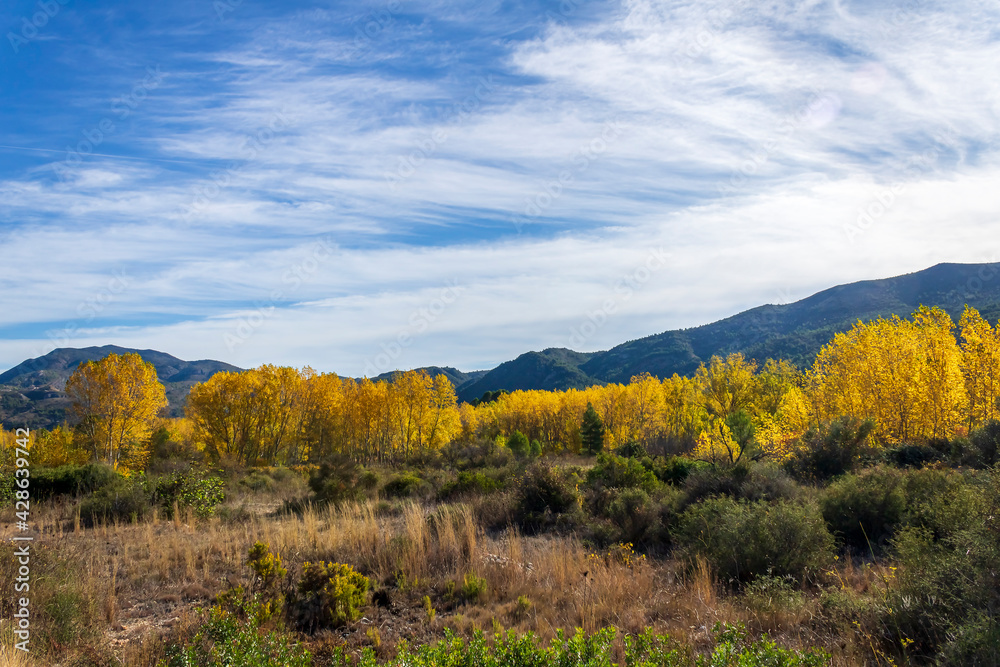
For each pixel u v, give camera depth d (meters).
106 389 29.39
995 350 20.97
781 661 3.40
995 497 5.06
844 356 25.91
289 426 43.75
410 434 44.72
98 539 9.41
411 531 8.38
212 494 13.60
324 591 6.02
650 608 5.82
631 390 55.62
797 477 13.51
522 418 63.66
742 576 6.62
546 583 6.85
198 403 40.16
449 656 3.58
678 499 10.06
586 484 12.89
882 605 4.60
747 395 43.28
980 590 3.98
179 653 4.41
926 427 22.25
